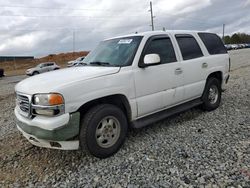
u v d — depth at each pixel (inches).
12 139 198.8
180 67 192.4
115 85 150.9
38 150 171.6
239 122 200.8
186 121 210.1
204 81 219.3
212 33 247.9
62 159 155.0
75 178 132.0
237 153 145.3
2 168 150.2
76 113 135.4
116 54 175.9
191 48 212.2
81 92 136.8
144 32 186.5
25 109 144.0
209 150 151.9
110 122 150.9
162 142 168.7
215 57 233.0
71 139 140.4
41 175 138.7
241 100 273.6
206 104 228.1
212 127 193.0
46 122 129.3
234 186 113.7
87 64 183.5
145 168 135.9
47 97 129.9
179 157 145.6
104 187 121.9
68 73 155.9
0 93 581.6
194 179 121.9
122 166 139.9
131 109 161.5
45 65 1350.9
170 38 195.6
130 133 188.5
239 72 539.2
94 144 143.3
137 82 162.7
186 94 201.0
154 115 180.4
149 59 162.1
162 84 178.5
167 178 124.6
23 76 1370.6
